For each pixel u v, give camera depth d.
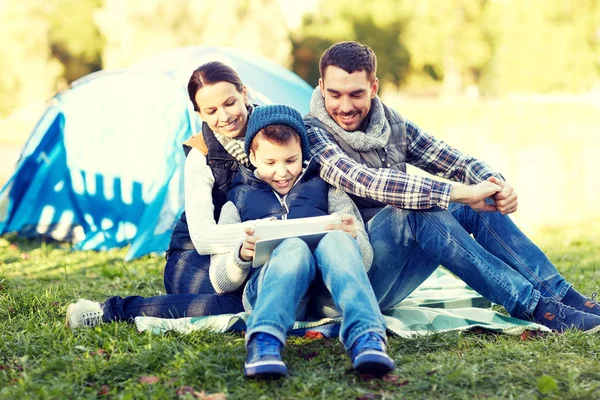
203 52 6.20
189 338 3.12
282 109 3.24
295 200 3.24
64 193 6.63
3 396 2.54
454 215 3.45
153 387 2.62
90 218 6.48
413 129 3.71
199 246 3.21
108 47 23.45
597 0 30.20
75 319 3.29
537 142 17.30
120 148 6.27
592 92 31.67
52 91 25.16
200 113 3.46
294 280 2.74
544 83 30.50
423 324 3.34
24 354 2.97
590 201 10.41
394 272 3.28
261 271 2.91
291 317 2.70
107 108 6.30
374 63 3.39
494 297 3.21
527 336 3.14
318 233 2.90
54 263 5.58
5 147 15.58
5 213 6.66
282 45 25.02
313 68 30.25
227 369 2.75
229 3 23.81
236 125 3.42
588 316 3.15
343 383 2.63
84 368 2.77
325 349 3.00
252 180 3.37
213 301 3.32
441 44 32.16
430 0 32.03
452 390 2.58
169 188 5.91
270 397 2.53
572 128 20.34
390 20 32.34
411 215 3.17
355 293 2.69
